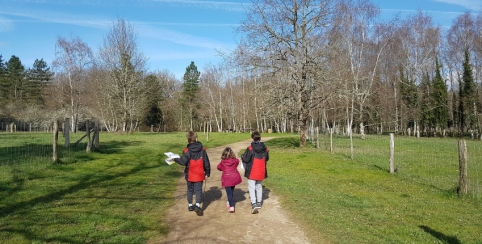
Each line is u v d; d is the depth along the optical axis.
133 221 5.43
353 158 14.35
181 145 20.89
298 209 6.37
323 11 18.05
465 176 7.47
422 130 46.72
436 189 8.26
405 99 39.72
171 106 61.88
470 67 37.59
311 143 22.80
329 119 37.88
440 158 14.76
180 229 5.19
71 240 4.42
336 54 18.59
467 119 39.22
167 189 8.24
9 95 55.78
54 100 41.75
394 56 36.91
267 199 7.25
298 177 9.92
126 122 36.09
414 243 4.58
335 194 7.66
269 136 38.25
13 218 5.24
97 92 41.88
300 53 17.81
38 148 12.93
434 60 41.94
